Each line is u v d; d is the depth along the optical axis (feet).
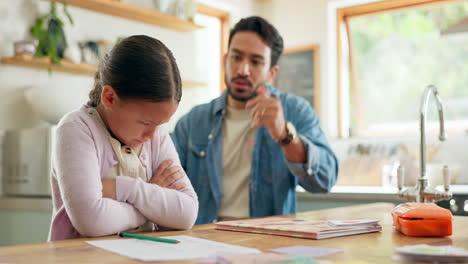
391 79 13.99
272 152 7.22
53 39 9.81
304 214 5.48
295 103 7.47
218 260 2.60
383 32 13.92
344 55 14.46
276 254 2.80
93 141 4.17
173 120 13.23
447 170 5.35
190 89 13.79
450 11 12.93
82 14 10.94
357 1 13.89
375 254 2.93
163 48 3.94
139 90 3.72
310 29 14.56
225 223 4.31
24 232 9.26
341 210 5.95
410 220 3.73
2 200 9.56
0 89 9.74
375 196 10.41
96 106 4.35
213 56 14.80
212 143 7.43
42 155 9.21
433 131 13.26
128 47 3.83
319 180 6.81
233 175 7.35
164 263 2.63
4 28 9.77
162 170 4.66
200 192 7.42
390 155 13.10
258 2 15.60
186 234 3.92
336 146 13.99
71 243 3.35
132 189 4.11
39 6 10.27
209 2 14.20
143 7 11.98
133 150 4.52
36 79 10.31
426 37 13.32
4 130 9.79
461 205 9.95
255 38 7.02
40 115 9.65
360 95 14.51
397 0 13.41
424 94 5.48
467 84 12.84
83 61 10.53
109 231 3.89
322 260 2.71
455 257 2.61
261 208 7.14
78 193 3.87
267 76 7.43
